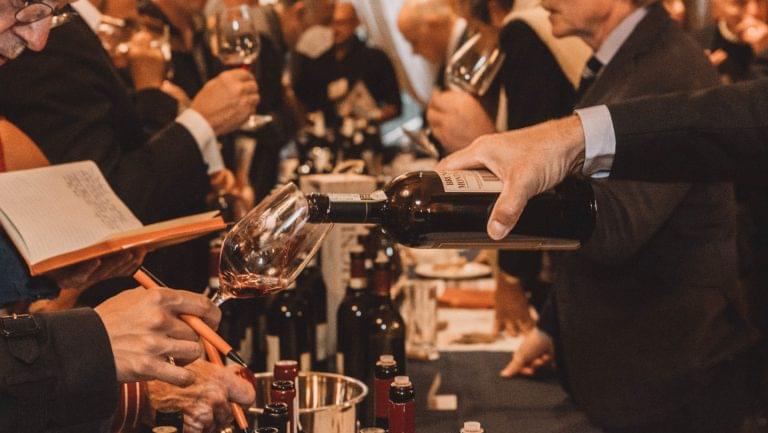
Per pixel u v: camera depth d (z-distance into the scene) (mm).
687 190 2053
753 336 2227
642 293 2168
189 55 3740
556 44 2816
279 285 1484
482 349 2920
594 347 2201
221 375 1681
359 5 7227
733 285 2188
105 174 2209
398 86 6129
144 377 1423
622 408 2158
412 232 1463
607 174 1559
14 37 1611
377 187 3162
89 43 2232
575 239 1568
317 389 1839
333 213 1456
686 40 2186
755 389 2877
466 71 2518
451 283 3828
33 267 1546
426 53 3850
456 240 1496
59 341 1352
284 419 1482
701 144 1529
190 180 2387
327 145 4656
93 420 1382
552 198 1546
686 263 2146
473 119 2553
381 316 2254
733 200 2225
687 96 1557
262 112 4715
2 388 1295
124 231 1656
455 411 2262
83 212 1799
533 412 2258
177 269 2553
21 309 1937
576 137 1497
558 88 2875
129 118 2367
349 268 2553
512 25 2906
